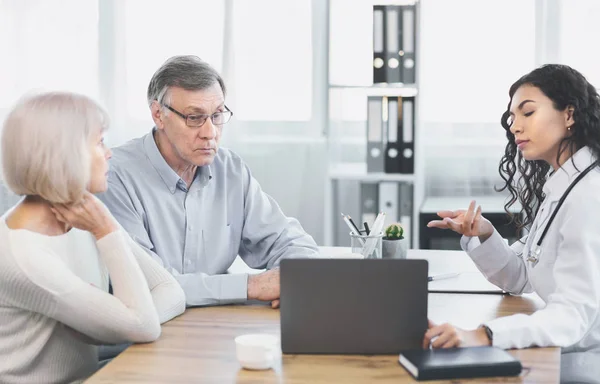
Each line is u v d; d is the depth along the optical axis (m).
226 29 4.27
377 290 1.56
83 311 1.61
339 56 4.28
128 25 4.30
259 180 4.44
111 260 1.69
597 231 1.72
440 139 4.27
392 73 3.93
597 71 4.02
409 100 3.91
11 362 1.68
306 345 1.57
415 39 3.88
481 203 4.11
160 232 2.25
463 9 4.17
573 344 1.74
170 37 4.30
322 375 1.46
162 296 1.85
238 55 4.35
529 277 1.92
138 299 1.66
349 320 1.57
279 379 1.44
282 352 1.58
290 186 4.43
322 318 1.57
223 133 4.33
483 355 1.48
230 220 2.37
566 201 1.78
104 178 1.70
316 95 4.37
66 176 1.61
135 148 2.26
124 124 4.34
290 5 4.32
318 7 4.32
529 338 1.59
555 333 1.61
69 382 1.74
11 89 4.31
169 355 1.58
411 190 3.95
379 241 2.23
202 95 2.11
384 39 3.91
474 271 2.33
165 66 2.16
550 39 4.07
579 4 4.02
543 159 1.93
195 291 1.97
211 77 2.14
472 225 2.05
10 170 1.61
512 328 1.58
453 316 1.85
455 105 4.23
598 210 1.73
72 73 4.33
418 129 3.93
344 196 4.46
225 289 1.98
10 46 4.30
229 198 2.37
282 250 2.35
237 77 4.36
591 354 1.81
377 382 1.42
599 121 1.84
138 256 1.89
